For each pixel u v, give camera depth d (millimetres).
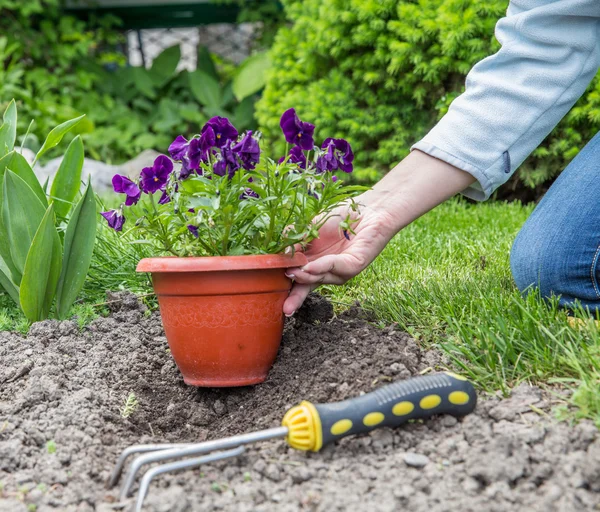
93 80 2988
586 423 737
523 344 842
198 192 840
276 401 847
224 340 847
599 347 806
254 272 835
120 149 2795
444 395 756
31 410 833
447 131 919
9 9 2955
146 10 3301
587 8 893
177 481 729
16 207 1003
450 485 704
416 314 929
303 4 2064
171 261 826
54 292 1022
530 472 707
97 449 779
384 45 1756
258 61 2740
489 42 1652
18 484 733
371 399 742
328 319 960
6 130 1098
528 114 910
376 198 916
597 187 949
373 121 1836
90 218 1027
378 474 722
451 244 1255
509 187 1821
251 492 710
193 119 2805
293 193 856
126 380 910
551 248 944
